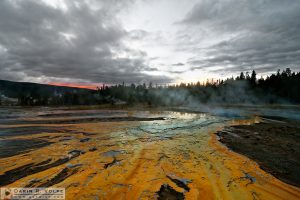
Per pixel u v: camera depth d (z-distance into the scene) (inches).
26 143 329.1
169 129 497.7
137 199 148.0
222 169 215.5
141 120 705.6
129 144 328.5
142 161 239.0
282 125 590.9
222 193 160.1
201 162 238.4
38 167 213.3
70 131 454.0
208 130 487.2
